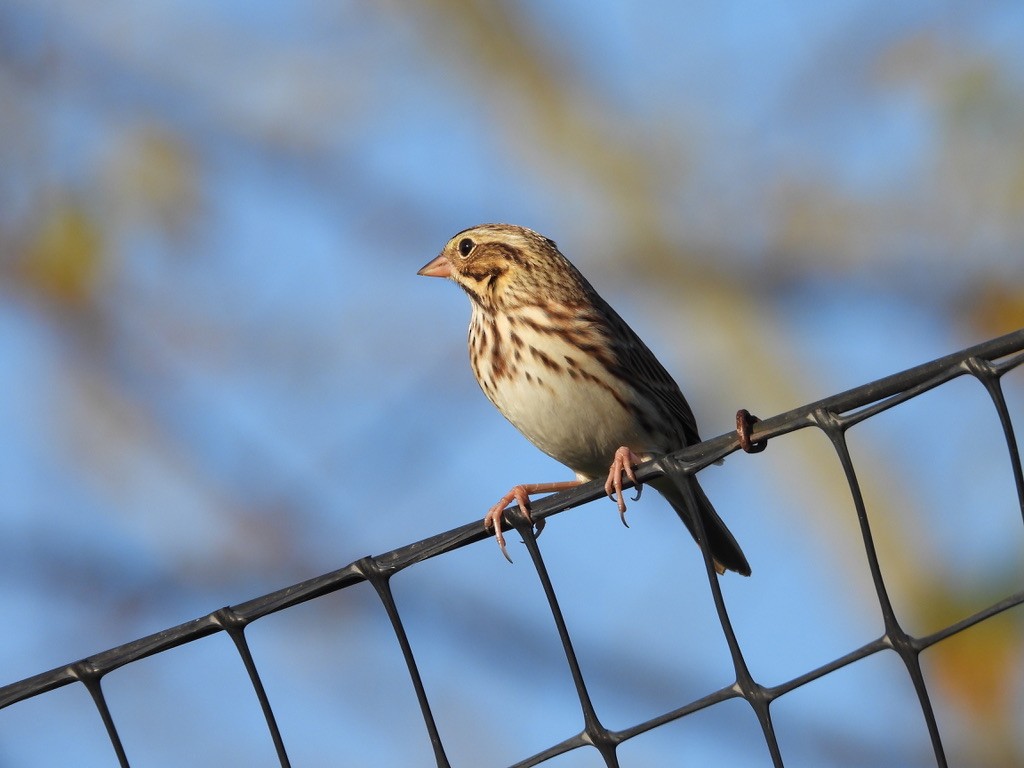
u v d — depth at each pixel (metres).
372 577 8.00
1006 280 17.89
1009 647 15.29
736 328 19.55
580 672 7.87
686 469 7.89
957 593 15.92
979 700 15.59
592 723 7.74
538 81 20.73
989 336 17.80
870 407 7.32
